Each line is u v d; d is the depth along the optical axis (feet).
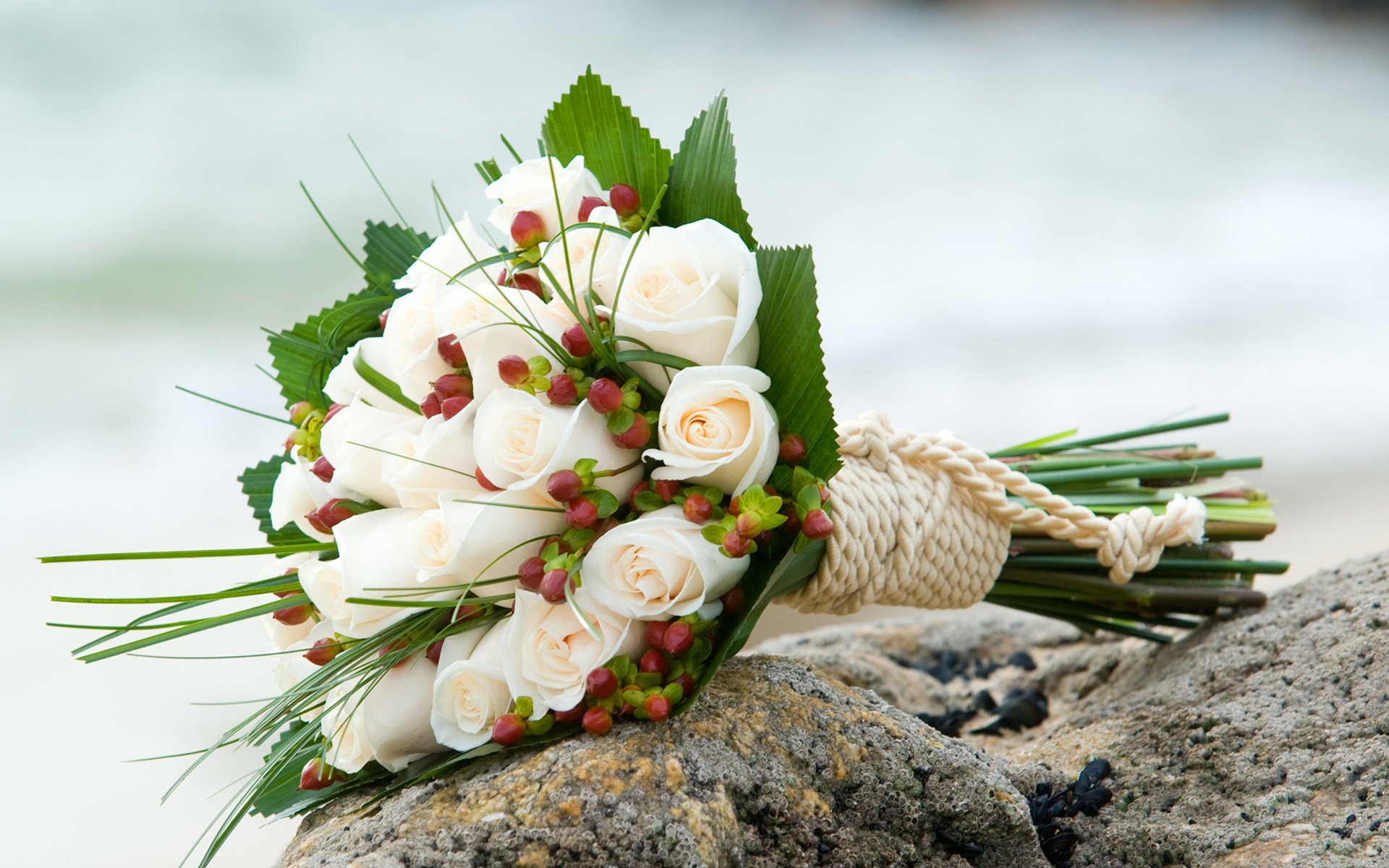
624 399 3.61
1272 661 4.06
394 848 3.47
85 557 3.53
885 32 25.07
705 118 3.81
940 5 25.76
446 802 3.55
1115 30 26.89
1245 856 3.67
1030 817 3.69
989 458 4.07
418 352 3.72
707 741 3.59
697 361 3.66
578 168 3.82
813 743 3.64
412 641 3.68
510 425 3.59
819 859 3.60
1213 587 4.34
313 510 3.89
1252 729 3.89
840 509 3.88
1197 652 4.20
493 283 3.77
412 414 3.78
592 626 3.59
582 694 3.57
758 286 3.64
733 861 3.52
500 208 3.83
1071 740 4.11
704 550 3.56
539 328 3.63
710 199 3.80
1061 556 4.29
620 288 3.64
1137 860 3.78
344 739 3.68
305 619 3.85
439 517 3.61
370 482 3.72
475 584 3.58
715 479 3.62
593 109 3.91
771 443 3.62
